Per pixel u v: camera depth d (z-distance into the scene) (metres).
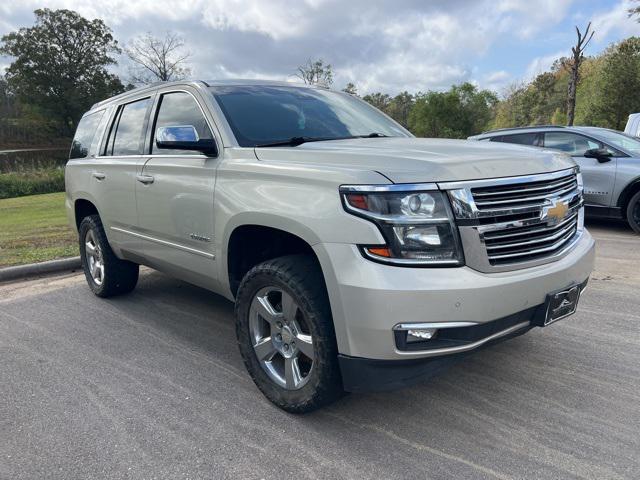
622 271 5.95
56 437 2.92
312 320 2.76
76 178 5.47
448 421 2.97
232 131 3.55
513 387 3.34
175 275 4.25
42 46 72.44
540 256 2.82
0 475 2.59
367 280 2.48
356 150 3.00
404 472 2.53
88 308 5.21
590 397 3.18
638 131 11.86
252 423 3.02
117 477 2.56
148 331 4.54
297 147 3.27
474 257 2.55
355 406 3.17
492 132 10.07
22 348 4.21
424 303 2.44
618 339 4.03
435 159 2.66
